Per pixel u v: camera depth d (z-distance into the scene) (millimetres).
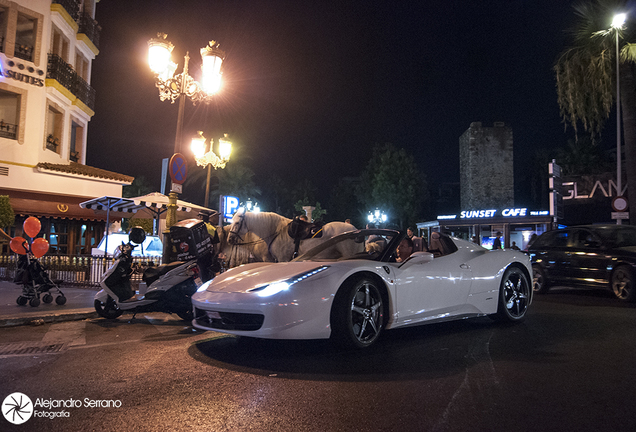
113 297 6250
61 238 19953
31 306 7207
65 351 4410
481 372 3500
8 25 17531
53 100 19484
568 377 3361
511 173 37250
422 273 4797
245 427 2449
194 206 15672
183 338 5070
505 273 5746
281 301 3797
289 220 8109
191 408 2748
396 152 48906
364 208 51844
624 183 26516
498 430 2402
